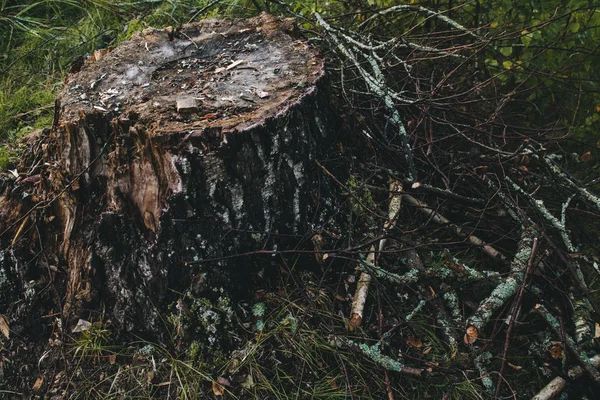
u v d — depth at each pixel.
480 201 2.99
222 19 3.18
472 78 3.71
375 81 3.06
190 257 2.47
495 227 2.99
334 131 2.87
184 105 2.51
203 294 2.49
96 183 2.61
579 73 3.75
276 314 2.56
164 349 2.51
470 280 2.70
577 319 2.69
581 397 2.52
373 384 2.47
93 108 2.58
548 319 2.63
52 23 4.80
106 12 4.77
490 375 2.56
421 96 3.30
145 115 2.49
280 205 2.56
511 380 2.57
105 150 2.58
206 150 2.38
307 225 2.65
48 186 2.73
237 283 2.58
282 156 2.51
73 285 2.61
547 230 3.04
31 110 3.91
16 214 2.78
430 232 2.94
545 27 3.54
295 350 2.48
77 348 2.53
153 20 4.53
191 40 3.04
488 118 3.45
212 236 2.48
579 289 2.82
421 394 2.49
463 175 3.11
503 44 3.70
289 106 2.51
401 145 3.07
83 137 2.56
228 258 2.52
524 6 3.61
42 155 2.94
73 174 2.62
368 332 2.58
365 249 2.71
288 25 3.09
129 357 2.53
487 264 2.93
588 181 3.45
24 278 2.71
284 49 2.94
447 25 3.78
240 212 2.49
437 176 3.11
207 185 2.42
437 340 2.59
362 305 2.58
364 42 3.49
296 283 2.61
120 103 2.62
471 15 3.79
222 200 2.45
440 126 3.35
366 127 3.07
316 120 2.67
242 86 2.69
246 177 2.46
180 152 2.36
